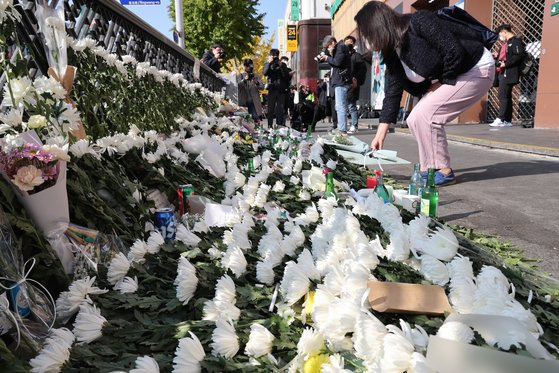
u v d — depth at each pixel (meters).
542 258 2.68
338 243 2.01
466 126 11.67
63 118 2.28
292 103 14.73
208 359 1.39
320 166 4.38
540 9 11.28
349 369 1.38
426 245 1.77
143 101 4.08
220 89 13.05
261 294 1.82
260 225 2.59
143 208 2.51
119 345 1.54
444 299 1.54
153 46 6.00
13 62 2.49
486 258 1.89
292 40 35.47
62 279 1.82
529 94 12.05
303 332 1.45
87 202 2.15
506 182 4.90
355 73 11.40
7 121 2.12
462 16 4.28
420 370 1.17
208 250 2.24
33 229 1.76
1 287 1.57
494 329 1.30
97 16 3.94
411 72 4.36
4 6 2.14
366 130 13.25
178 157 3.76
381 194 2.96
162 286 2.02
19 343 1.47
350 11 25.91
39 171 1.81
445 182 4.79
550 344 1.37
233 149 5.19
